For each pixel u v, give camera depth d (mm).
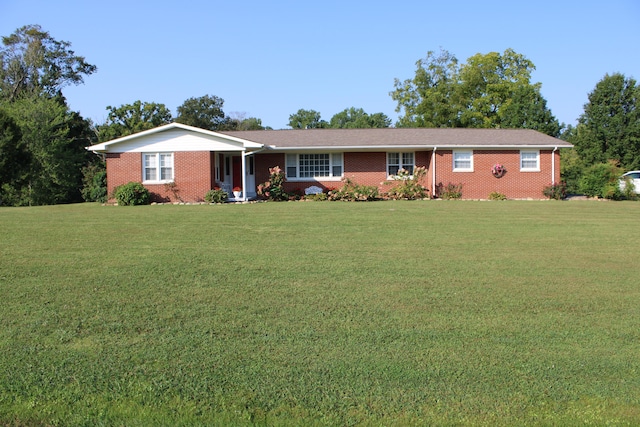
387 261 9555
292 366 4895
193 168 25516
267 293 7305
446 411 4172
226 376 4699
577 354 5207
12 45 49594
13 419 4109
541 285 7840
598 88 40531
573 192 33500
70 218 16812
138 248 10852
